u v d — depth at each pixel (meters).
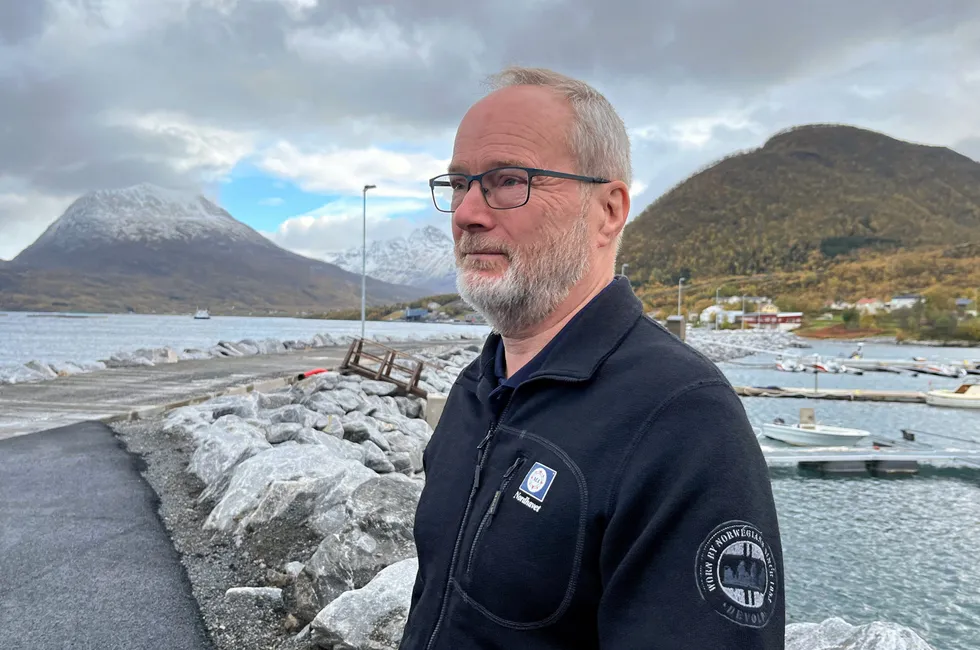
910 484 14.92
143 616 4.20
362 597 3.74
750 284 194.75
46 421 11.06
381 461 9.35
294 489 5.70
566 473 1.19
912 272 180.75
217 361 25.02
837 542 11.02
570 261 1.41
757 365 56.00
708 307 159.75
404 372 20.47
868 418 27.75
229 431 8.90
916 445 20.89
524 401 1.37
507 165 1.41
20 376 17.33
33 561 5.06
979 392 32.88
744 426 1.13
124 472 7.81
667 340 1.31
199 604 4.38
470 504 1.36
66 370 19.39
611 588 1.09
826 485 14.84
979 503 13.38
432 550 1.42
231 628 4.07
